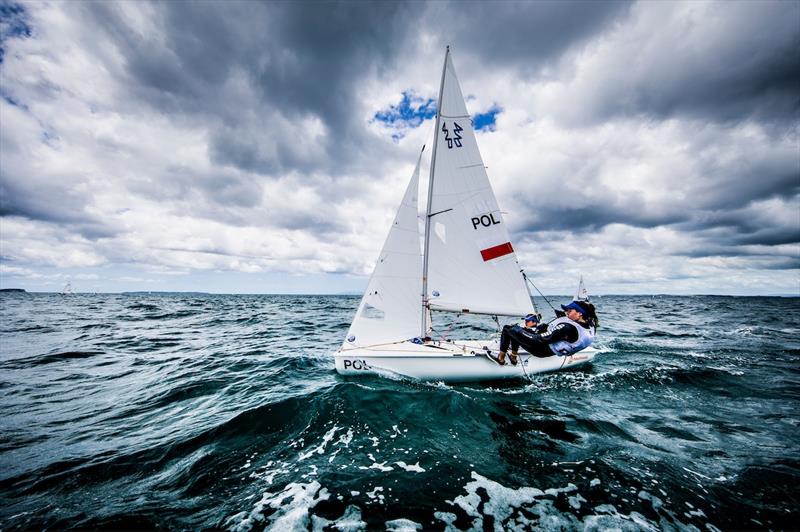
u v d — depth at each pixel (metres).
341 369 5.80
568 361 6.46
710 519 2.49
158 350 9.77
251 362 7.91
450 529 2.41
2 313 23.83
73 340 11.66
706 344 10.02
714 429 4.15
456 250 6.14
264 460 3.41
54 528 2.44
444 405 4.78
